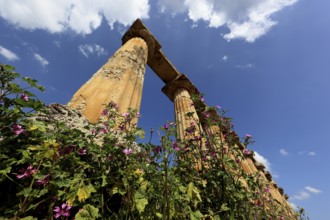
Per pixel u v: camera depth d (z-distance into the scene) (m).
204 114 3.25
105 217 1.90
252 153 2.96
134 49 6.60
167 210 1.80
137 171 2.21
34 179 1.70
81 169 2.00
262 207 2.98
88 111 3.73
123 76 5.13
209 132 3.20
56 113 2.83
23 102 1.97
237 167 2.91
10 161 1.76
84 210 1.68
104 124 2.49
